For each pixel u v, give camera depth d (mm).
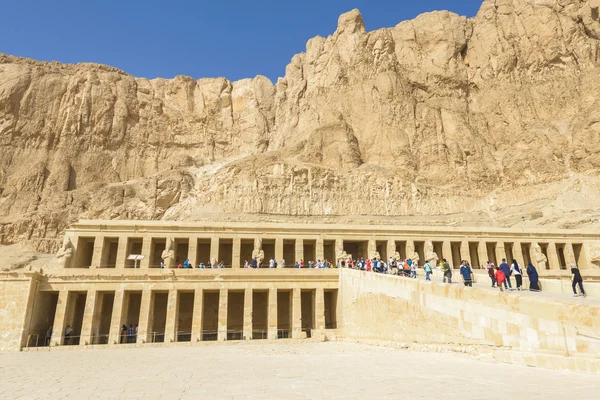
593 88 79938
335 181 78875
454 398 8070
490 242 50469
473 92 97875
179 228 45531
